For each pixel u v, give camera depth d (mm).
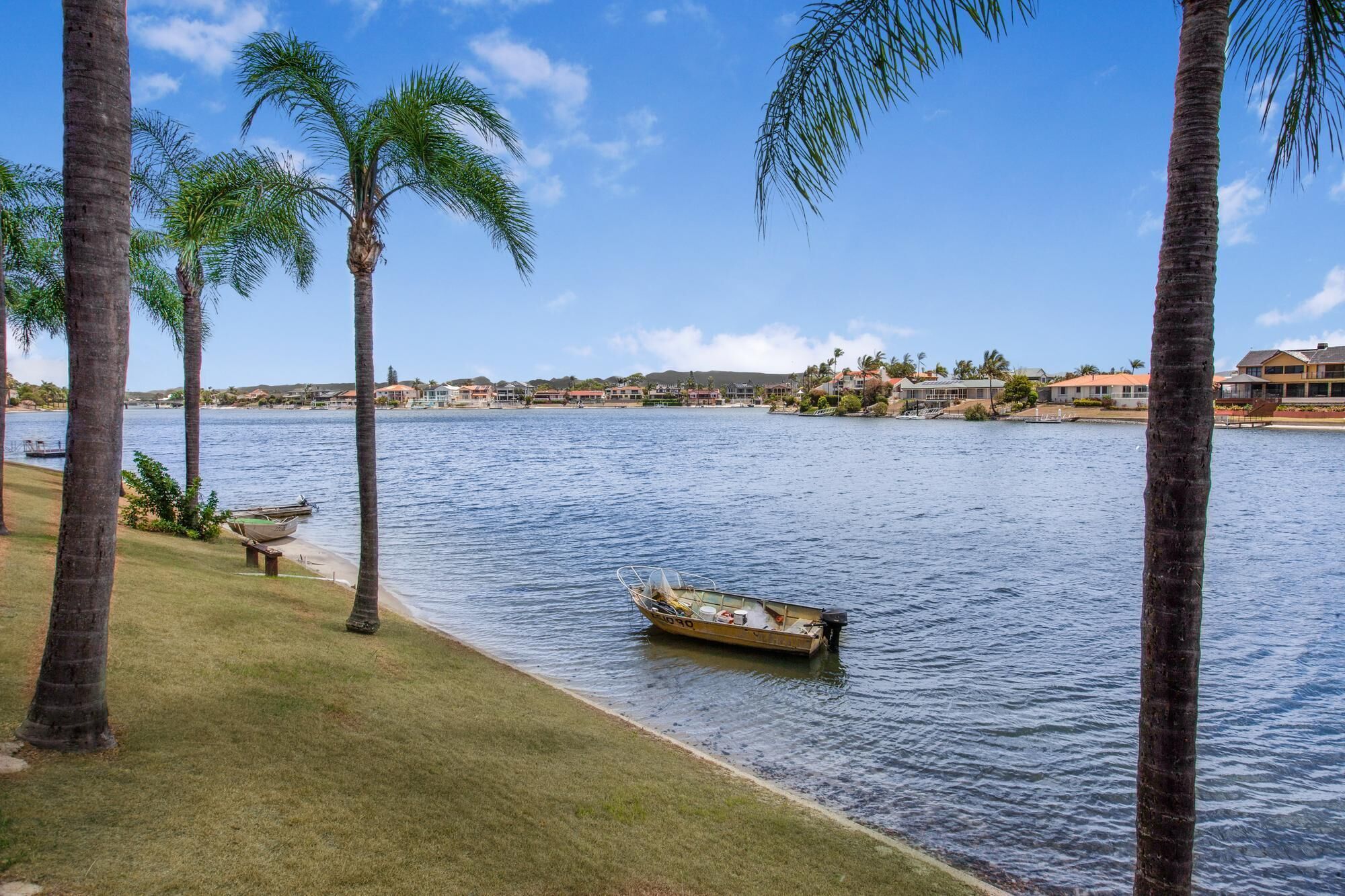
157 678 9773
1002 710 14773
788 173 6168
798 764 12344
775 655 17875
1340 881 9664
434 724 10477
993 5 5395
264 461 75062
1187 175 4734
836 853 8773
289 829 6797
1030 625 20734
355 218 13719
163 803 6777
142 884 5613
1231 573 27453
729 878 7719
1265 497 47938
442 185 13859
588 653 17891
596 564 28156
